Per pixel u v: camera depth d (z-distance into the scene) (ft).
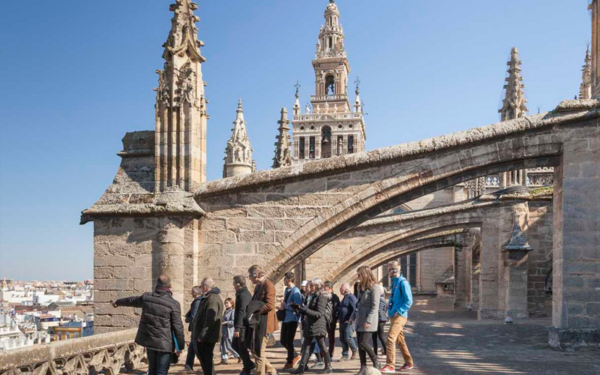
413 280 191.83
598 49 51.57
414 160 45.83
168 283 27.35
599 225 46.26
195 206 45.85
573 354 44.42
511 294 79.77
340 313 41.96
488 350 48.01
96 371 32.63
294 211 46.34
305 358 35.29
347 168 45.78
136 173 47.75
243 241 46.47
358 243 86.38
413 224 87.15
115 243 46.24
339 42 284.41
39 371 27.48
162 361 26.58
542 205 84.79
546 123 46.11
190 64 47.80
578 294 46.57
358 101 275.18
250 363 31.19
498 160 45.88
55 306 401.29
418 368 36.45
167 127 46.75
